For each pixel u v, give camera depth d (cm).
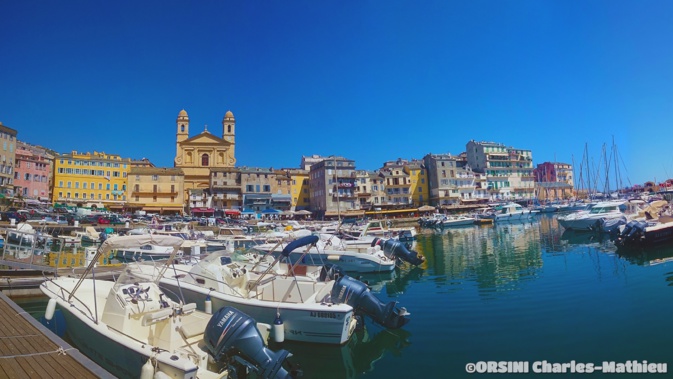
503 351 1200
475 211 9869
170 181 8706
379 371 1126
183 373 845
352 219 8769
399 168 10750
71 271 2105
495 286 2025
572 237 4234
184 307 1072
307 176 10100
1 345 982
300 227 5544
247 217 8269
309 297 1386
